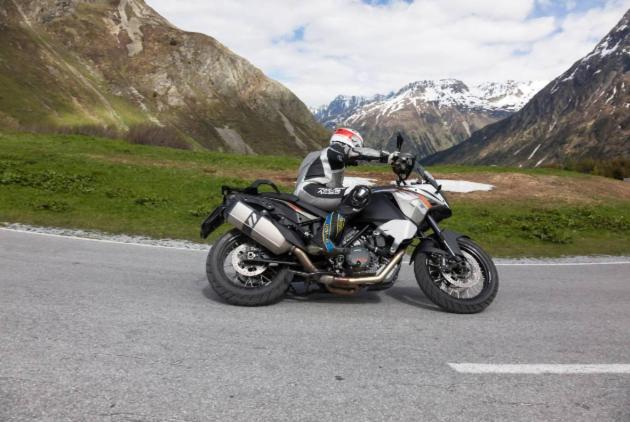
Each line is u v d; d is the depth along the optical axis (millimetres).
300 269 5691
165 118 182875
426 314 5715
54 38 194375
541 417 3375
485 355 4484
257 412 3250
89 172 20578
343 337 4770
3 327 4438
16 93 137250
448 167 33125
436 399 3570
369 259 5520
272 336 4676
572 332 5297
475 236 13453
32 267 6828
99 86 179500
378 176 25750
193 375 3734
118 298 5602
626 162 114188
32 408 3121
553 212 19578
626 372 4207
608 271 9336
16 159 22250
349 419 3227
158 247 9148
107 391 3398
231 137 193125
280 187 22062
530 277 8359
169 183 19891
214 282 5523
